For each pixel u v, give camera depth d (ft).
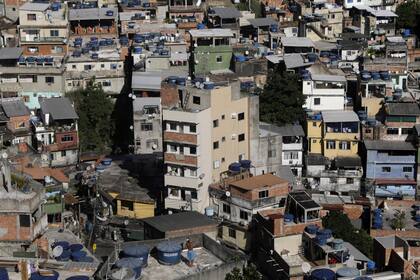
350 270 326.44
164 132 463.83
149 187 495.41
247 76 634.43
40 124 568.00
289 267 367.45
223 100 472.85
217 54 650.84
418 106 551.59
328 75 596.29
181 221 407.64
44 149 559.38
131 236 434.71
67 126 573.33
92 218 474.08
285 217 402.72
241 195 438.81
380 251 358.43
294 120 553.23
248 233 421.18
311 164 537.24
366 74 597.93
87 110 620.90
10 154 504.84
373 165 536.42
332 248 374.02
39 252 326.65
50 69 639.76
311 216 408.87
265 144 506.89
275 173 515.91
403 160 536.01
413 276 335.67
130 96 603.67
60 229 396.37
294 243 397.60
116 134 626.23
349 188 536.42
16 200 318.86
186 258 325.83
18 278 293.23
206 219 414.62
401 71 647.56
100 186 498.28
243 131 492.13
